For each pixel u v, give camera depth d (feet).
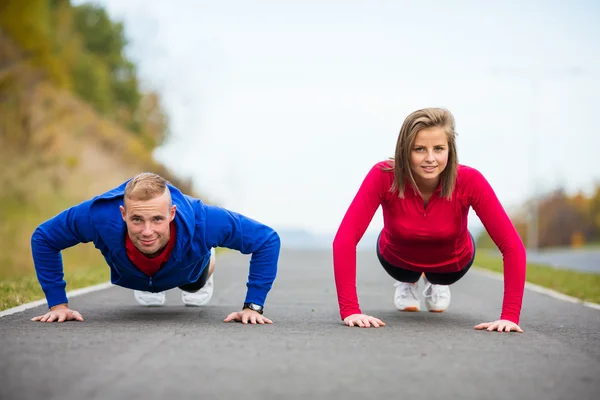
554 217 179.93
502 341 14.76
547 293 27.71
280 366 11.73
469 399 9.92
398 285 21.38
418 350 13.43
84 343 13.57
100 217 15.89
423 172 16.34
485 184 17.06
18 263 65.16
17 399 9.61
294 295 25.54
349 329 16.21
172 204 15.99
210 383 10.51
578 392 10.40
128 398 9.66
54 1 115.65
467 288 30.30
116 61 122.62
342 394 10.04
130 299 23.31
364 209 17.28
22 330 15.24
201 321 17.31
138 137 112.78
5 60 95.09
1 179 77.82
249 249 17.40
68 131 96.02
